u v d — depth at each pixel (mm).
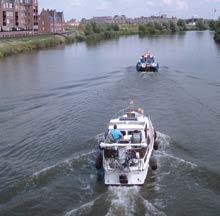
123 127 26750
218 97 44250
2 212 21000
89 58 89312
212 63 72875
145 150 24234
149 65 63156
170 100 43031
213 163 26359
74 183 23734
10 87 52562
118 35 191250
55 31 181750
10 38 123125
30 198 22234
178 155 27516
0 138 31938
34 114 38969
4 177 24797
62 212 20906
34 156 28125
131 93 47094
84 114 38219
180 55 89062
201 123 34656
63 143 30438
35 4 173375
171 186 23281
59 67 73000
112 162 23094
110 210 20625
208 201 21781
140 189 22906
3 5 151500
